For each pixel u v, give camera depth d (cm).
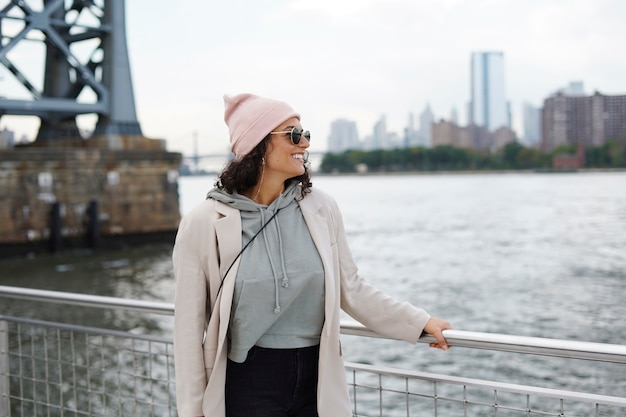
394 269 3238
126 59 3975
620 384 1202
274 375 220
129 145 3875
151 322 1862
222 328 215
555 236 4591
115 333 312
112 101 3919
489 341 222
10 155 3416
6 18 3553
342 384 223
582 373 1268
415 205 8738
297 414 224
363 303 235
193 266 221
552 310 2148
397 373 246
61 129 3981
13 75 3544
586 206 7625
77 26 3800
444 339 227
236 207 219
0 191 3403
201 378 216
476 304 2300
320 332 223
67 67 4116
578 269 3059
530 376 1273
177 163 3988
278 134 218
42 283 2830
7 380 363
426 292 2581
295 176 227
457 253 3803
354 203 9538
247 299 214
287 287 213
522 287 2603
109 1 3919
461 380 232
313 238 219
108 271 3123
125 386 962
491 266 3247
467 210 7569
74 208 3641
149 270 3142
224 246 217
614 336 1797
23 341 1245
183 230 224
